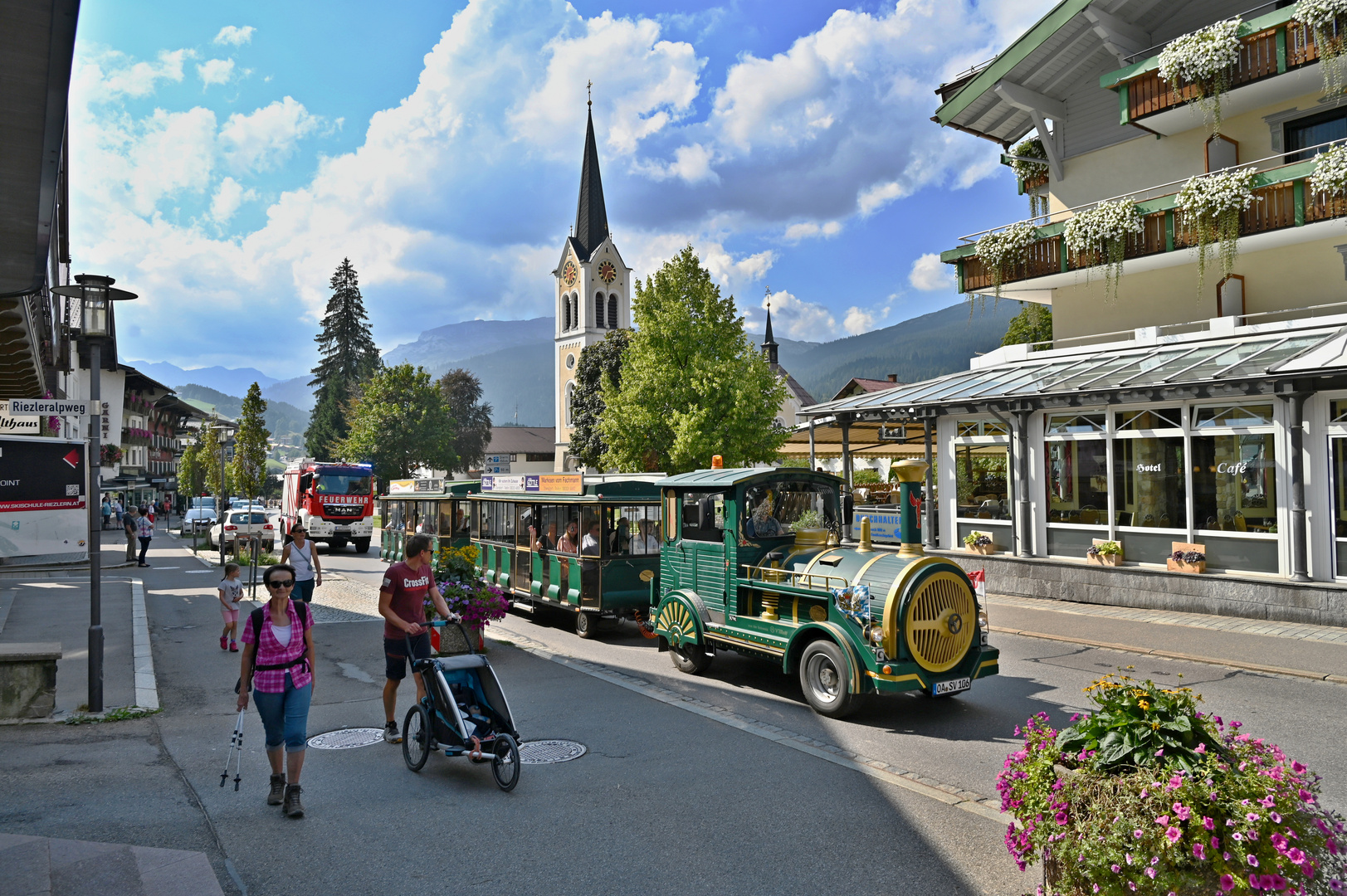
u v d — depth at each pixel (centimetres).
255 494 4131
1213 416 1516
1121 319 2006
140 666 1130
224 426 3416
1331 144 1527
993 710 927
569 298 8738
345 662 1219
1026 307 2464
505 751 679
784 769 730
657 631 1175
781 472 1083
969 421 1950
